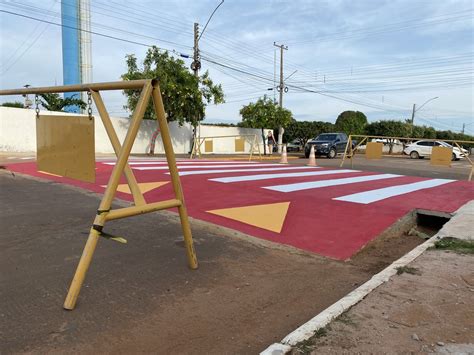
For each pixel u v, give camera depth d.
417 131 66.81
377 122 59.66
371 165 20.41
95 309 3.55
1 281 4.04
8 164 12.79
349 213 6.81
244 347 3.05
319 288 4.19
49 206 7.19
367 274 4.64
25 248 4.99
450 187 9.50
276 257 5.10
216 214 6.86
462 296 3.68
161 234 5.79
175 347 3.03
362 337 2.97
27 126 22.03
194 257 4.57
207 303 3.77
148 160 15.92
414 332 3.05
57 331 3.17
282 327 3.36
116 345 3.02
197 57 27.19
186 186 8.90
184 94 25.16
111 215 3.71
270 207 7.18
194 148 25.80
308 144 29.22
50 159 4.76
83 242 5.27
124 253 4.96
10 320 3.31
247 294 3.99
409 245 5.90
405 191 8.76
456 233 5.63
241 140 25.12
